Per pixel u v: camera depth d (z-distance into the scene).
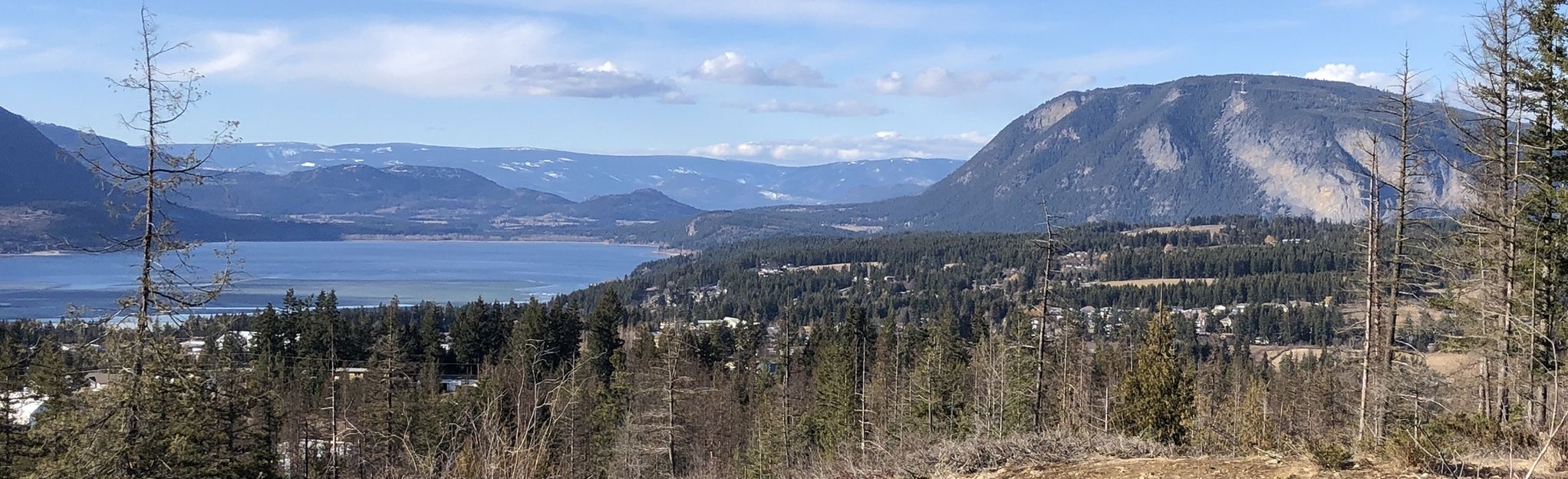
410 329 61.22
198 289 15.23
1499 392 19.72
